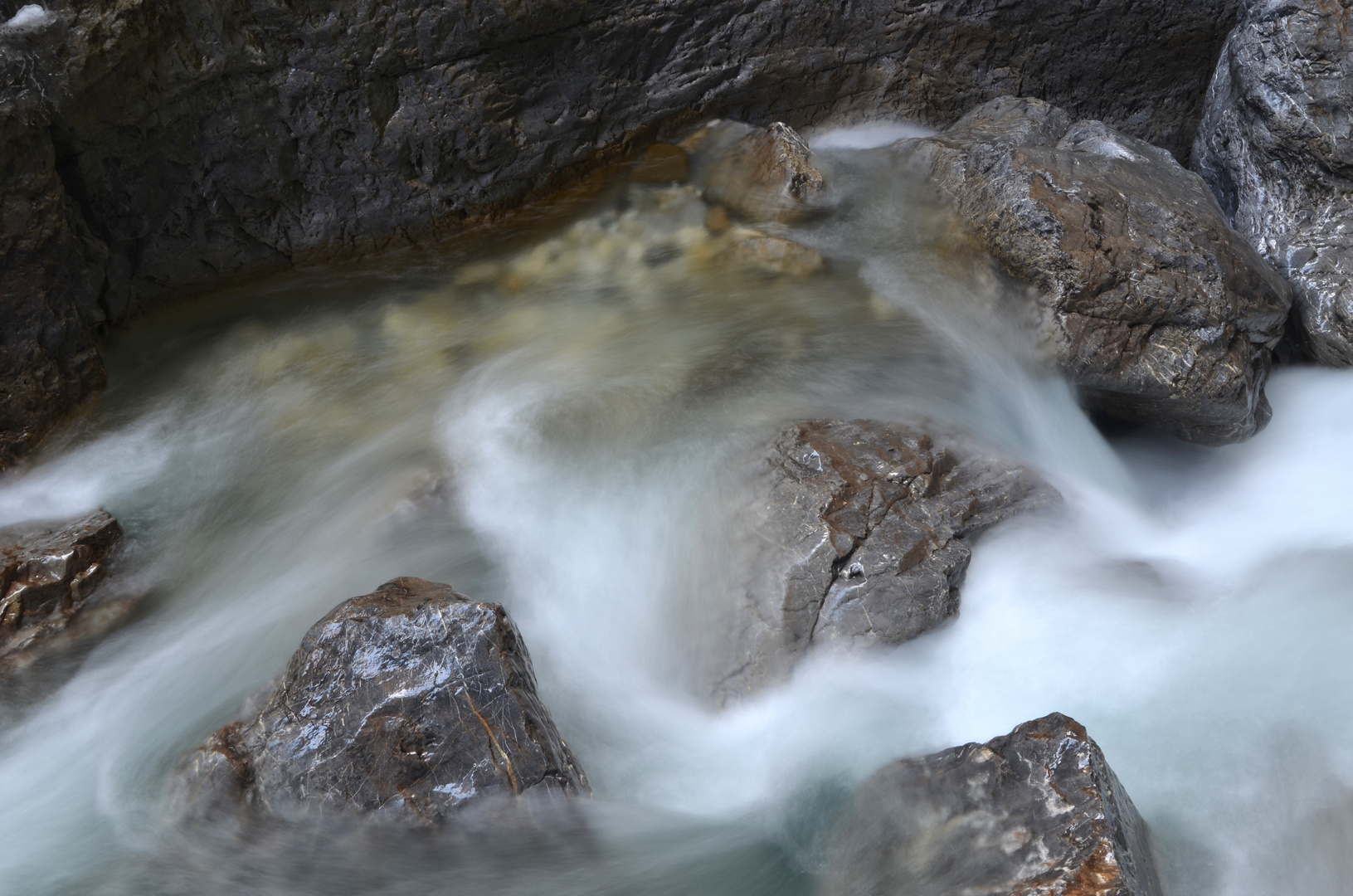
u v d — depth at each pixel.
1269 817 3.66
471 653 3.51
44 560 4.48
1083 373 5.46
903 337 5.71
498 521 4.76
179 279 6.09
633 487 4.82
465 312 6.09
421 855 3.31
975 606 4.55
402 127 6.29
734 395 5.29
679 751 4.02
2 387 5.03
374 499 4.86
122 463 5.20
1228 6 7.70
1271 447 5.94
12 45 4.84
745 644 4.24
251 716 3.63
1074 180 5.77
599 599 4.53
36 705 4.17
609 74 6.87
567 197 7.00
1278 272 6.30
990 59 7.69
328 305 6.20
